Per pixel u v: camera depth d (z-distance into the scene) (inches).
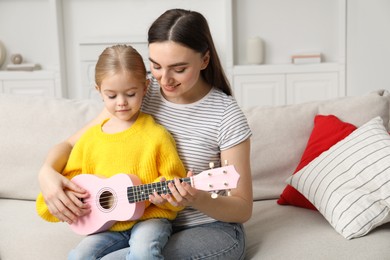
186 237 63.0
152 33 61.5
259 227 74.9
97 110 90.4
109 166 65.7
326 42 177.6
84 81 174.4
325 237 68.9
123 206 61.7
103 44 172.7
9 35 179.6
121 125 67.3
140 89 65.1
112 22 178.4
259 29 177.5
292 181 81.2
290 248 66.2
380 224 69.7
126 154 65.3
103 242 62.9
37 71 174.4
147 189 60.2
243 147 65.6
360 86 172.7
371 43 171.2
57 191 64.4
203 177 57.0
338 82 172.2
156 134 65.0
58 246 71.5
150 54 61.9
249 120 88.4
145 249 58.4
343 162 76.7
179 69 61.1
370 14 170.1
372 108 88.3
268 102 172.1
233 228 65.4
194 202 58.4
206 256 61.6
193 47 60.9
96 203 63.8
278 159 87.2
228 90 69.1
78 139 72.8
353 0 169.6
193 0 176.6
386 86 172.9
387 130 88.1
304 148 87.8
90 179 64.7
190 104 67.4
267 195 86.4
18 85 173.9
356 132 80.7
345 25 170.6
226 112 66.3
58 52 172.4
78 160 68.4
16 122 90.3
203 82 68.2
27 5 178.7
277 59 178.9
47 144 88.5
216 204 60.9
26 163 89.0
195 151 65.9
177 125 67.2
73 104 91.9
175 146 66.1
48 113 90.4
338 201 72.2
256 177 87.2
